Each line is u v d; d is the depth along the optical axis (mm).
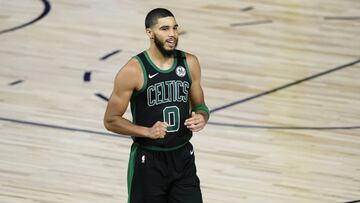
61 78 21016
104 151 16797
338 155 17000
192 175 11719
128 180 11797
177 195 11672
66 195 14766
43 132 17625
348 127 18562
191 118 11289
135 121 11648
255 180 15688
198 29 25500
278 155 16922
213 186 15359
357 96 20562
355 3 28953
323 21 26828
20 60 22219
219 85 20969
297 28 25984
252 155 16875
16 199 14492
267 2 28641
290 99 20203
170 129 11500
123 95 11484
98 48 23453
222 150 17047
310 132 18203
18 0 27562
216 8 27719
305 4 28578
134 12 26922
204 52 23469
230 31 25453
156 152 11578
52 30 24812
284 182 15648
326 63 23016
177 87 11484
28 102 19312
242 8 27859
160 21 11211
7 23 25312
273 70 22266
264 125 18531
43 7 27016
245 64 22641
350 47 24453
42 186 15078
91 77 21188
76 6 27297
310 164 16516
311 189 15367
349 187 15508
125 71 11406
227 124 18484
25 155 16422
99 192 14961
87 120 18406
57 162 16172
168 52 11305
